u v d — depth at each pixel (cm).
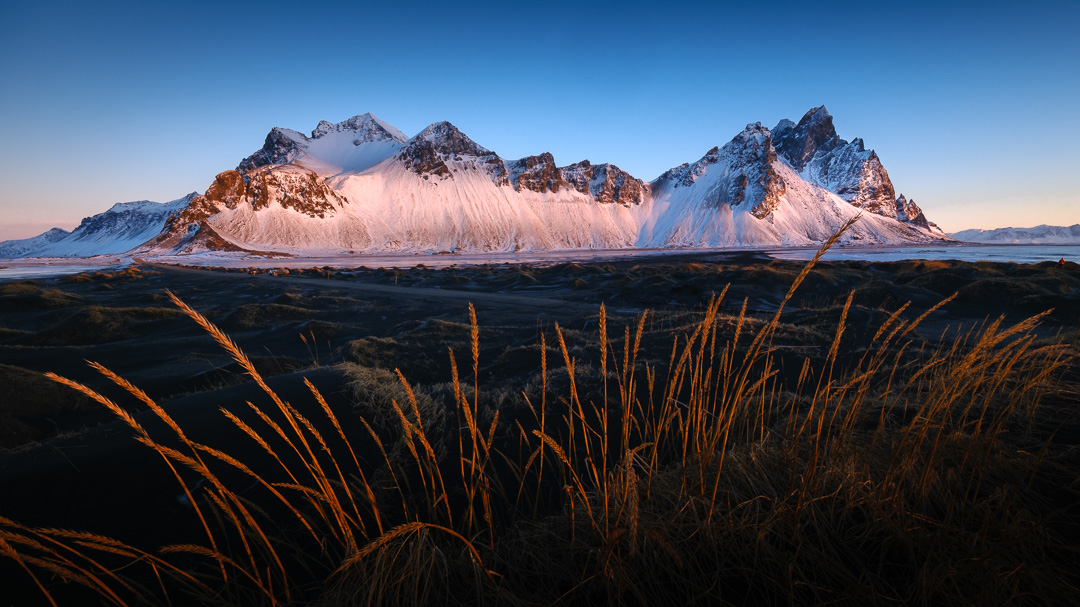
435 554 174
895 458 187
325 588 176
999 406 294
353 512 238
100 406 611
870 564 160
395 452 308
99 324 1321
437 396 458
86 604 171
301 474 276
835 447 207
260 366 813
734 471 216
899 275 2161
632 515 155
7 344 1171
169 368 803
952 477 207
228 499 247
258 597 174
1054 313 1168
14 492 246
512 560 180
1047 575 145
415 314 1633
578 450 315
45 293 2073
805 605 142
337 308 1775
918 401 304
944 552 156
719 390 433
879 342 687
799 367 543
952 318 1195
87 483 254
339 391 406
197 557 203
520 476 278
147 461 277
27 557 115
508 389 484
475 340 156
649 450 299
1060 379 340
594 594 159
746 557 166
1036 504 191
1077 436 253
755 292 1747
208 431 321
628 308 1661
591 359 643
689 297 1722
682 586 157
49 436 523
